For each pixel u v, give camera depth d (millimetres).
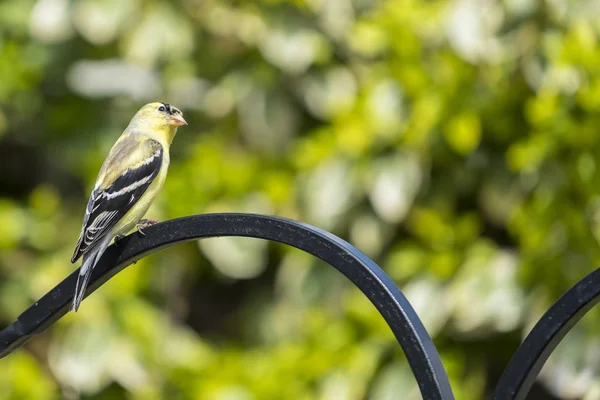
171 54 11953
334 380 10086
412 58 10391
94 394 10727
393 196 10266
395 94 10422
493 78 10055
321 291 10945
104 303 10930
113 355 10609
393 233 10742
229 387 10297
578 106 9445
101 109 12383
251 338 12062
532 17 9859
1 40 12422
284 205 10922
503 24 9930
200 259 12203
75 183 13477
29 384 10547
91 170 11570
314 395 10164
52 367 10766
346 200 10477
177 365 10586
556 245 9742
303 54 11484
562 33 9828
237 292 13281
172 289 12242
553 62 9586
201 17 12094
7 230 11844
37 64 12281
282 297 11961
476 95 10125
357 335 10289
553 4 9773
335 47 11844
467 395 10180
